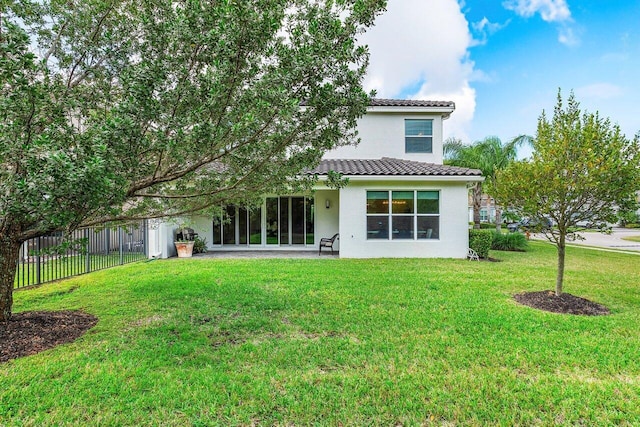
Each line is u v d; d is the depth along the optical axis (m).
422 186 13.57
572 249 17.78
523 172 7.15
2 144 3.47
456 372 4.04
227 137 4.47
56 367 4.07
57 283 8.62
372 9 4.41
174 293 7.55
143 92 3.97
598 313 6.34
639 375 3.99
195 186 5.89
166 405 3.35
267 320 5.86
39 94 3.82
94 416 3.19
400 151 16.58
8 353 4.43
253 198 6.61
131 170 4.39
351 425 3.10
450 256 13.56
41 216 3.96
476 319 5.83
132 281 8.77
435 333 5.24
